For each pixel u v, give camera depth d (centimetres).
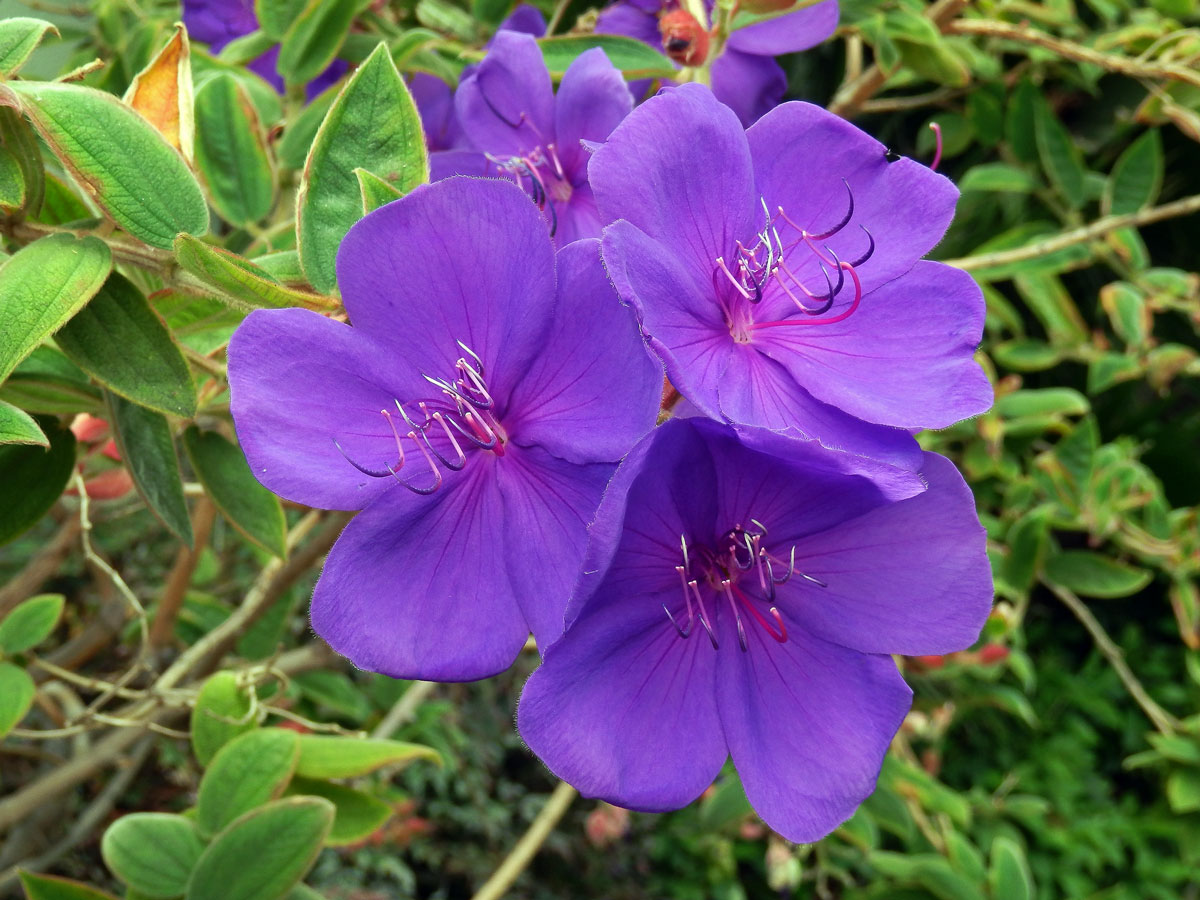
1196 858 66
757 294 19
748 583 20
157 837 27
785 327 20
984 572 19
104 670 59
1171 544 61
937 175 20
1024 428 63
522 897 99
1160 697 110
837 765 19
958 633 19
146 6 48
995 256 46
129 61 38
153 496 24
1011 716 110
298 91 35
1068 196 56
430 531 18
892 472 17
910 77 58
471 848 99
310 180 21
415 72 34
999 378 93
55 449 25
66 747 50
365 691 56
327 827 26
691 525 19
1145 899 103
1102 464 63
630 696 19
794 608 20
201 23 40
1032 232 57
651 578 19
